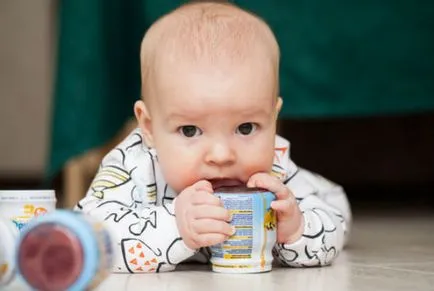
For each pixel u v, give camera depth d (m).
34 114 3.40
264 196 1.05
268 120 1.09
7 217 1.06
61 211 0.80
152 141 1.16
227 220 1.03
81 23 2.00
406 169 2.90
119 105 2.08
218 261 1.07
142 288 0.96
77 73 2.01
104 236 0.80
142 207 1.15
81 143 2.02
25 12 3.35
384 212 2.54
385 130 2.91
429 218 2.30
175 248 1.05
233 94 1.05
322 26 2.07
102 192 1.17
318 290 0.95
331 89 2.08
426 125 2.87
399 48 2.10
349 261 1.25
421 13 2.10
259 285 0.98
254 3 2.04
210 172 1.07
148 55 1.14
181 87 1.06
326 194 1.42
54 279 0.77
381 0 2.08
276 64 1.12
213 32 1.09
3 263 0.84
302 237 1.10
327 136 2.95
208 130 1.06
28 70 3.38
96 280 0.78
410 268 1.16
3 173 3.47
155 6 2.02
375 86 2.10
